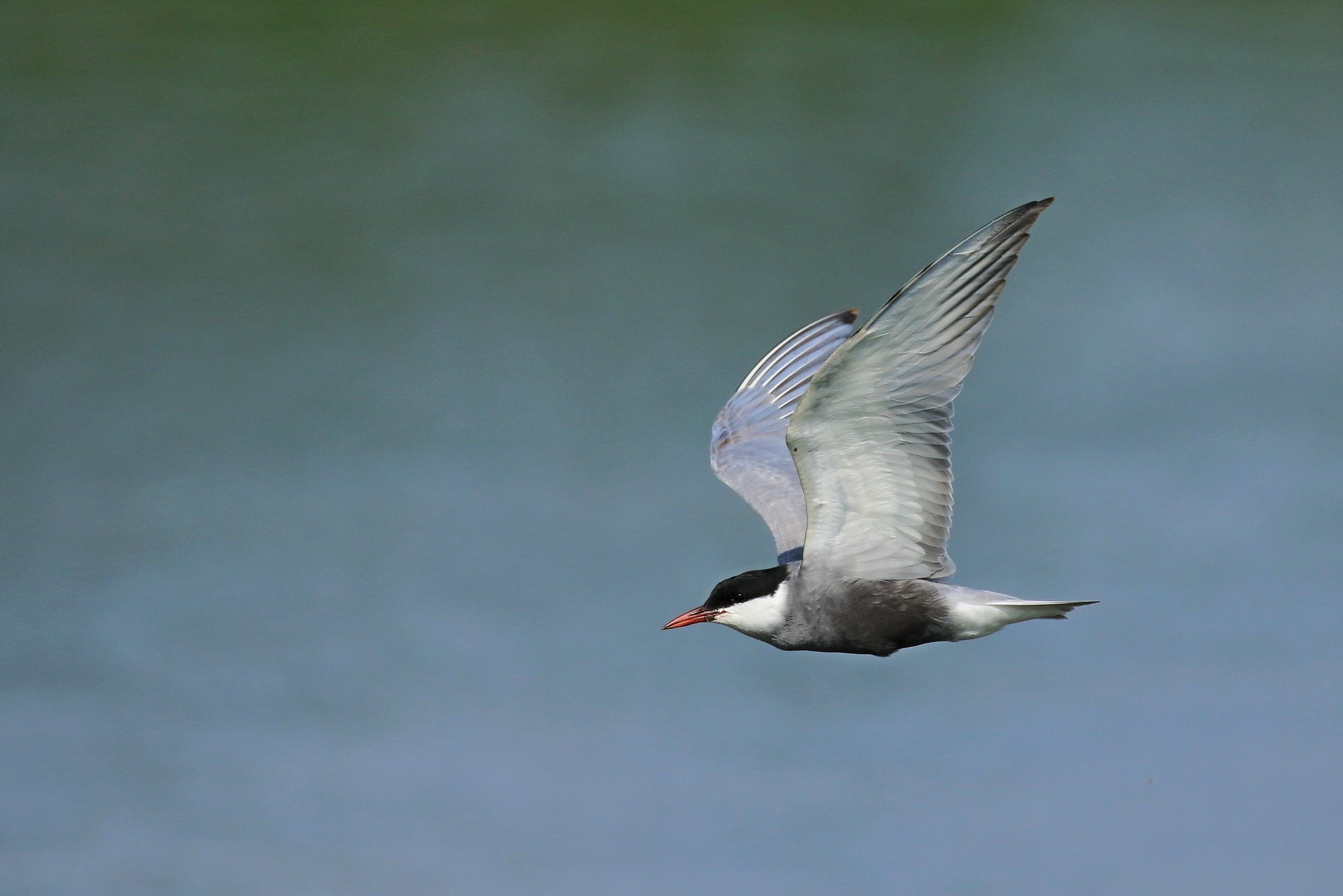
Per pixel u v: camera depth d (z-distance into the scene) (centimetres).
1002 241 724
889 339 727
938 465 775
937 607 795
